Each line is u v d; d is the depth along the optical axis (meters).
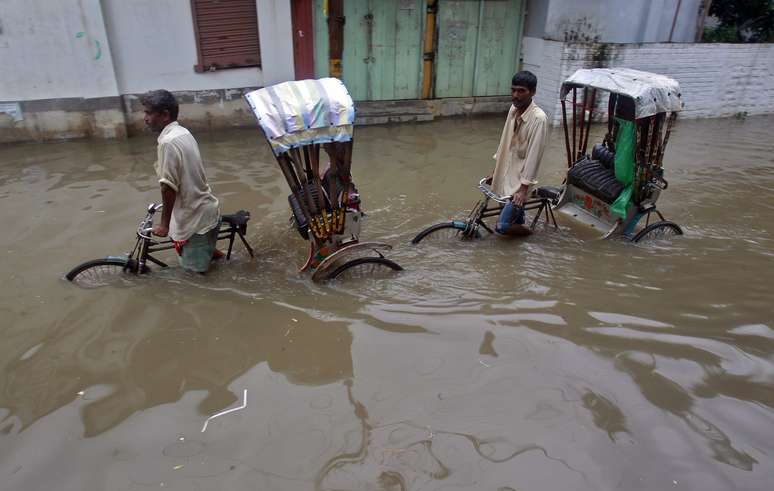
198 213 4.30
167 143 4.00
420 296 4.33
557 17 9.88
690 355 3.62
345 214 4.38
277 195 6.46
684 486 2.67
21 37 7.76
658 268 4.84
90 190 6.50
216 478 2.73
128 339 3.80
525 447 2.90
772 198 6.73
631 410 3.15
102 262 4.48
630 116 4.88
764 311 4.16
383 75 10.06
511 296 4.32
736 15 12.09
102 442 2.95
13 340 3.77
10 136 8.20
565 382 3.38
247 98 3.85
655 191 5.23
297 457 2.85
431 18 9.91
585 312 4.10
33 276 4.57
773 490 2.64
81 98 8.30
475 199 6.58
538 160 4.81
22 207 5.98
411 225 5.82
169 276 4.58
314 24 9.28
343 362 3.57
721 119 11.02
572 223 5.88
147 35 8.44
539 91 10.34
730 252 5.21
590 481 2.70
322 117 3.88
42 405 3.21
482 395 3.27
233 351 3.69
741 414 3.12
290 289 4.44
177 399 3.26
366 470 2.76
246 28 8.89
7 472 2.76
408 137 9.18
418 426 3.04
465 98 10.65
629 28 10.41
